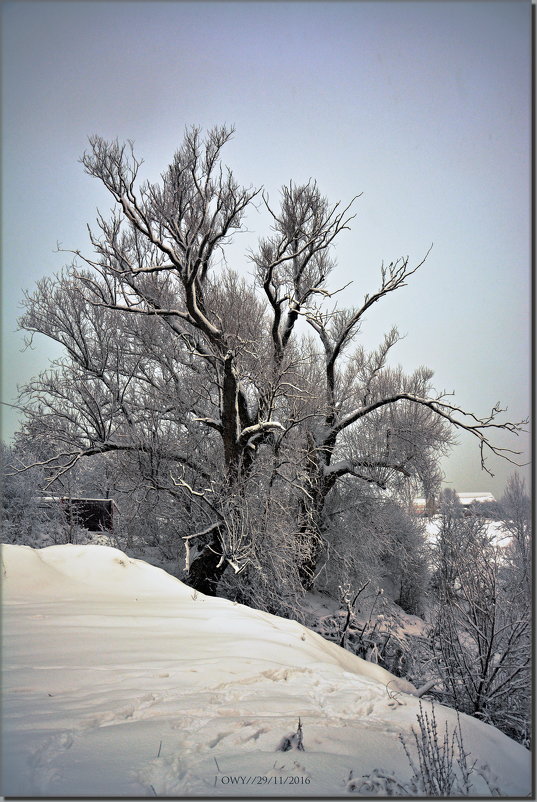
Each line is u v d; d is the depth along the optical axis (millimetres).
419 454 24891
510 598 12492
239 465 18828
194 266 18234
